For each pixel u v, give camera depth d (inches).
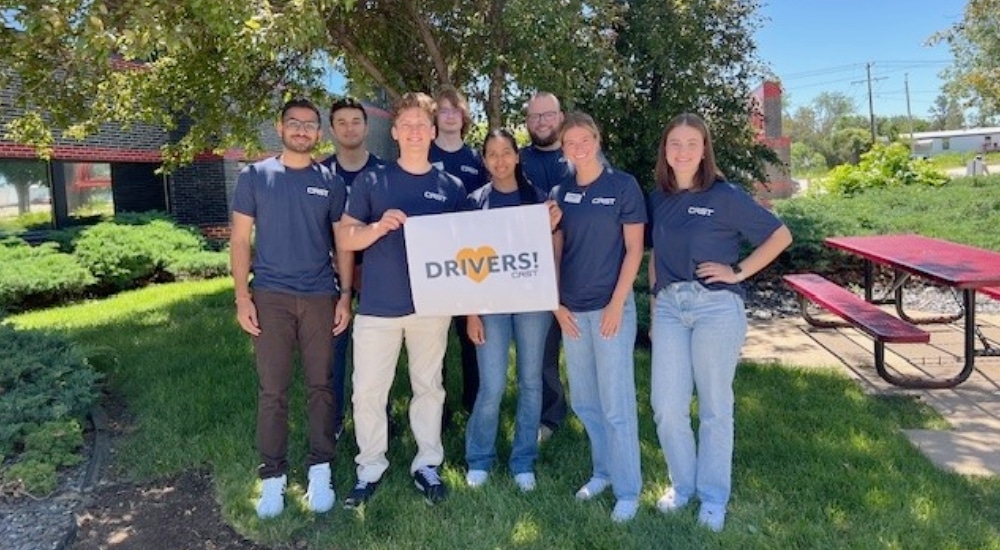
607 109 360.8
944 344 231.8
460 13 258.7
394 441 155.9
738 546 110.1
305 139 124.6
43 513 129.3
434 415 134.2
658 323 120.5
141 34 150.8
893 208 490.9
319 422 132.1
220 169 560.1
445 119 150.1
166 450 152.2
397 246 124.4
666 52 359.3
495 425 136.9
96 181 521.3
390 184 124.3
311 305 127.8
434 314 122.3
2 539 120.1
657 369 120.7
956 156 2011.6
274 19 160.4
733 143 394.3
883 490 125.5
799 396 179.2
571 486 134.0
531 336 130.7
